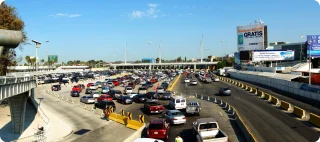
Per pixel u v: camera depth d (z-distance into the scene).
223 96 52.19
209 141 18.88
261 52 85.50
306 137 22.14
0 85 23.81
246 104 40.97
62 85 88.69
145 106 38.53
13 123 33.22
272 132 24.02
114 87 78.81
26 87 32.03
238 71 105.25
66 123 34.09
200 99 50.53
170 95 50.69
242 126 25.48
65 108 46.00
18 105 33.09
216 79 91.00
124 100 47.31
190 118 33.06
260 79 72.44
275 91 54.06
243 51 98.62
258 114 32.62
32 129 34.34
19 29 60.53
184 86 77.19
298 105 36.94
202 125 21.55
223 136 20.00
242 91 59.44
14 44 24.09
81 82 99.75
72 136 28.25
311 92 42.03
